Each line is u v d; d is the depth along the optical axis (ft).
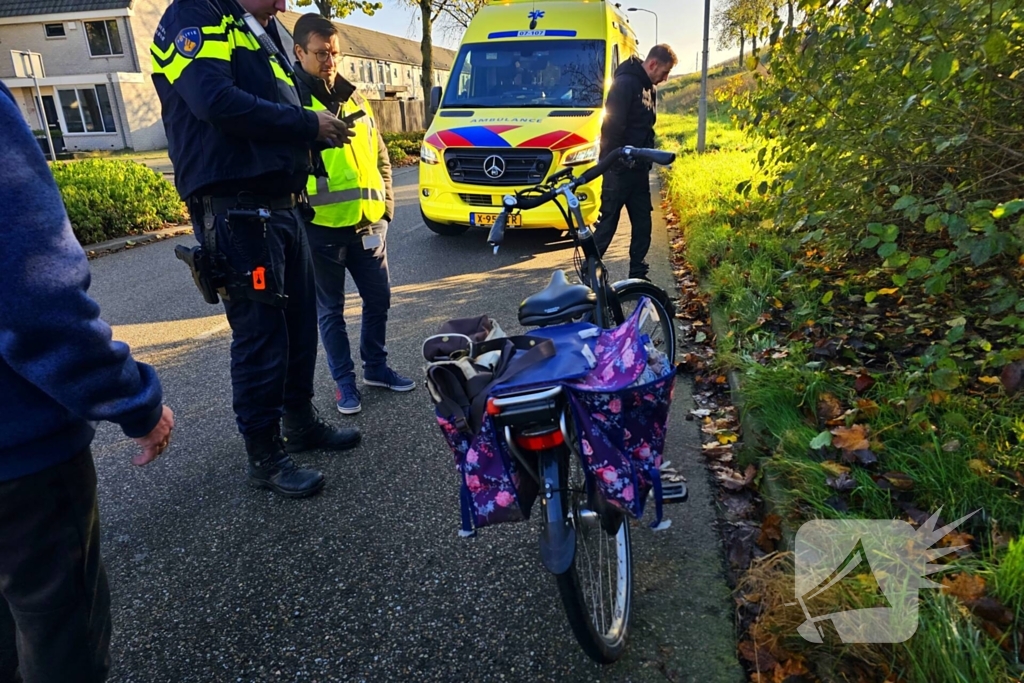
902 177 13.98
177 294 22.89
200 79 8.54
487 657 7.54
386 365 14.67
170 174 53.42
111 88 102.06
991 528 7.65
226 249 9.56
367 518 10.23
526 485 6.69
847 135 13.46
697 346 15.89
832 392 11.02
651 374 6.57
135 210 32.83
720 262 19.99
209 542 9.84
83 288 4.33
